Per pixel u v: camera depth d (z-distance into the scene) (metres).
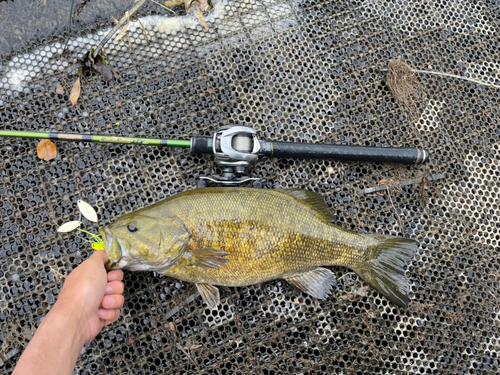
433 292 0.61
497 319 0.62
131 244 0.49
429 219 0.63
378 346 0.59
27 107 0.58
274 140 0.61
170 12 0.62
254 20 0.64
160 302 0.56
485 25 0.70
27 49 0.59
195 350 0.56
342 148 0.58
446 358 0.60
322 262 0.56
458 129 0.66
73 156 0.58
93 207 0.57
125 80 0.60
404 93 0.65
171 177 0.59
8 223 0.56
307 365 0.58
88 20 0.60
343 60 0.65
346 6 0.66
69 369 0.42
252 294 0.59
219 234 0.52
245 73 0.63
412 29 0.68
